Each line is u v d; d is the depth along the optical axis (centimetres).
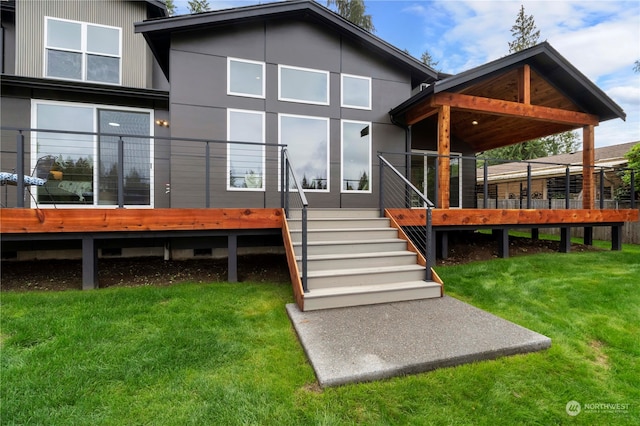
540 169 1286
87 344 242
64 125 572
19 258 525
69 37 647
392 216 511
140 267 496
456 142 880
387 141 668
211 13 536
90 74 658
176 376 205
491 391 197
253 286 403
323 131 625
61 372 205
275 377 207
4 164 544
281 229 463
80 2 654
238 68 575
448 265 518
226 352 237
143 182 609
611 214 680
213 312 312
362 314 309
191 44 549
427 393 194
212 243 557
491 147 936
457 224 536
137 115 611
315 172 618
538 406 186
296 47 609
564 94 661
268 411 176
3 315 293
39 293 358
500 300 361
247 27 580
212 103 559
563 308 338
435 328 275
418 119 633
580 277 448
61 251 545
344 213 523
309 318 297
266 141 588
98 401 180
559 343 261
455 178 884
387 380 206
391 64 674
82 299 337
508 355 239
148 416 170
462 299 368
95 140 587
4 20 643
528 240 755
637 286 406
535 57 605
